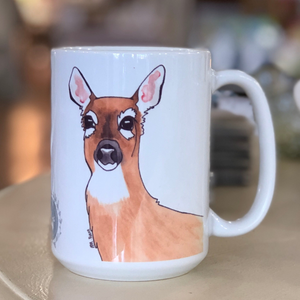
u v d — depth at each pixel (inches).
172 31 80.0
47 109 114.9
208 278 16.1
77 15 102.7
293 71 39.4
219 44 46.8
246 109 28.5
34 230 21.7
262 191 17.8
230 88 27.6
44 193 29.0
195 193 16.0
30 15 125.0
